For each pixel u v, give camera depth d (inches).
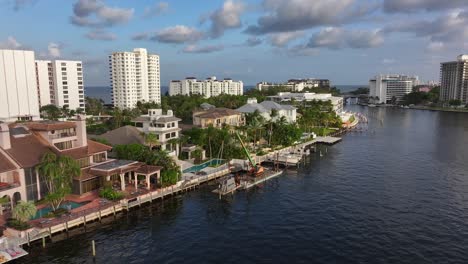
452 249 2063.2
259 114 5551.2
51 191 2583.7
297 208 2743.6
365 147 5423.2
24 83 7416.3
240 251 2054.6
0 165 2410.2
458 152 4975.4
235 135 4446.4
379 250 2052.2
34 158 2588.6
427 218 2518.5
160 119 4165.8
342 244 2128.4
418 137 6456.7
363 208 2719.0
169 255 2011.6
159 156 3181.6
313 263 1913.1
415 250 2049.7
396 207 2736.2
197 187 3287.4
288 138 5108.3
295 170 4005.9
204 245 2133.4
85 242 2153.1
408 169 3969.0
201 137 4178.2
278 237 2234.3
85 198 2696.9
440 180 3508.9
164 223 2459.4
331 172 3880.4
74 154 2876.5
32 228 2128.4
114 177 3125.0
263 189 3270.2
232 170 3818.9
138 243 2155.5
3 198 2332.7
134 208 2699.3
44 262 1919.3
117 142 3890.3
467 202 2854.3
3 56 7081.7
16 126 2883.9
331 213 2623.0
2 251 1904.5
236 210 2719.0
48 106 7780.5
